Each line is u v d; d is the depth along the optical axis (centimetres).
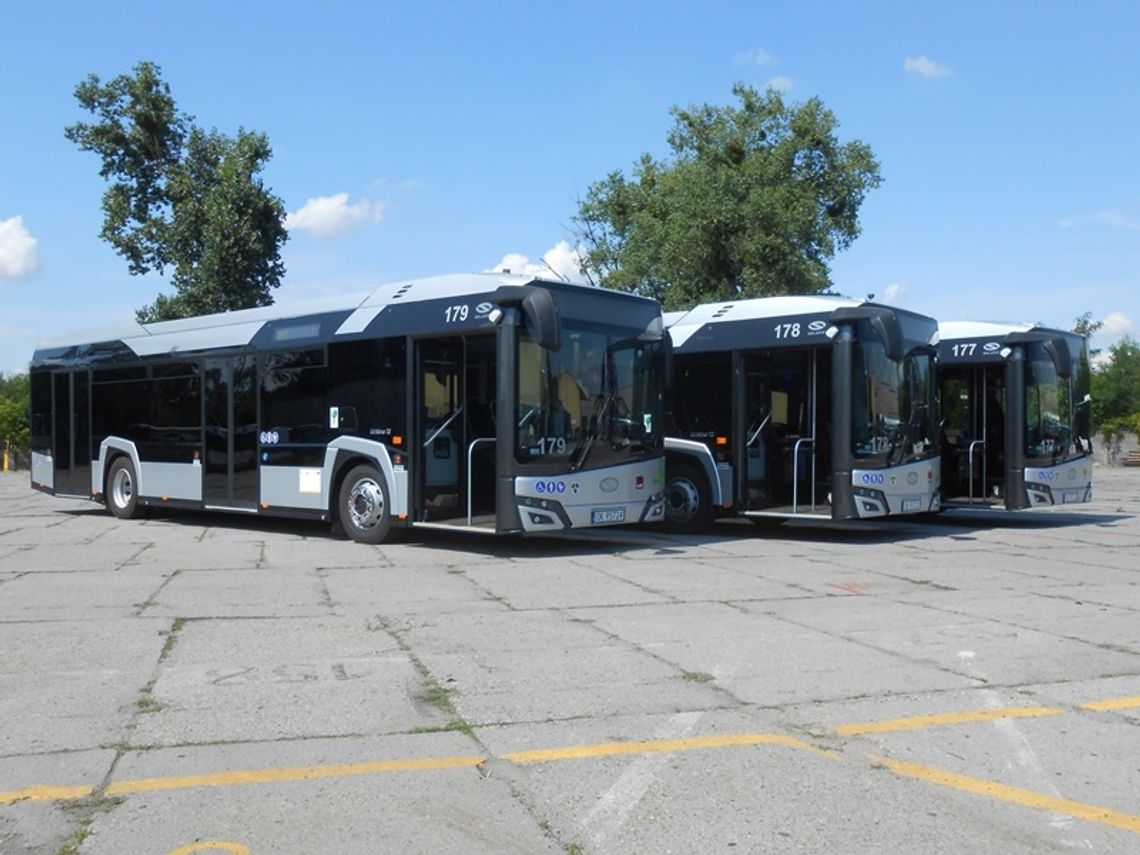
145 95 3228
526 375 1284
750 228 3278
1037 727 612
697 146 4231
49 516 1969
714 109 4222
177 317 2998
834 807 486
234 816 473
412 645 813
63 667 741
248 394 1611
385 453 1412
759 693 678
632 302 1410
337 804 487
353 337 1461
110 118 3247
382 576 1177
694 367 1647
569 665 749
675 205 3494
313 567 1248
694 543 1531
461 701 656
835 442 1477
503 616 934
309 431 1516
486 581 1141
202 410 1691
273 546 1455
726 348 1609
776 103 4162
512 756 554
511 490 1268
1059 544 1535
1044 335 1720
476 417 1441
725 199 3288
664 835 453
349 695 669
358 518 1463
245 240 3016
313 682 701
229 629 873
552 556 1363
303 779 520
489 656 776
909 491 1520
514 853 435
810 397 1552
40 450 2067
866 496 1469
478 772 530
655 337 1433
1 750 562
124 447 1847
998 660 775
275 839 447
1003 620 930
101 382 1916
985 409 1805
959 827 465
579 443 1326
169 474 1755
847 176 4150
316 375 1510
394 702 654
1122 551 1452
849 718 626
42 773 527
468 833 455
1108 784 520
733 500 1589
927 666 754
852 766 543
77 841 445
